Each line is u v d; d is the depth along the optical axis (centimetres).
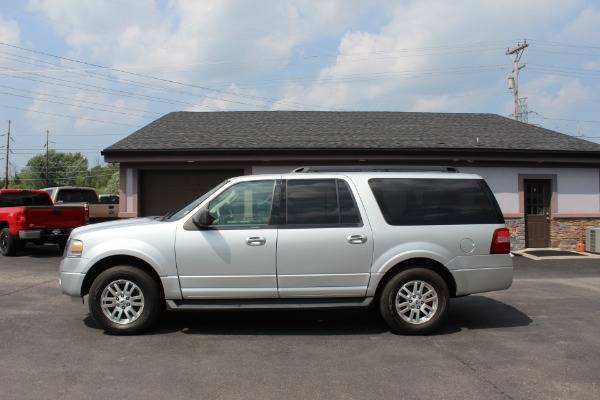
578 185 1611
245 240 618
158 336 616
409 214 644
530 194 1611
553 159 1567
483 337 625
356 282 628
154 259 612
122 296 623
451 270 640
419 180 659
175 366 509
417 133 1675
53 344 579
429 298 636
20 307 761
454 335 633
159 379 473
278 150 1459
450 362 528
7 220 1405
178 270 617
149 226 627
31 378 472
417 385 463
